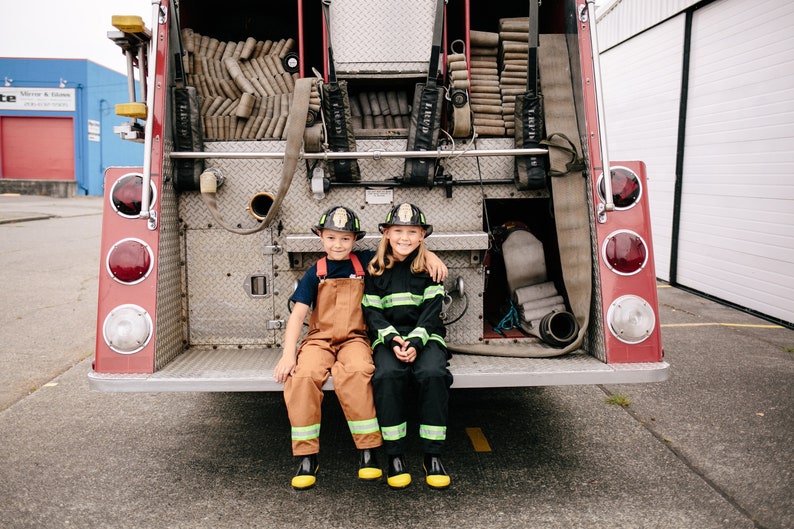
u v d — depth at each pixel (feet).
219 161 10.52
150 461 10.40
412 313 9.41
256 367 9.48
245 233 9.52
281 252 10.57
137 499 9.16
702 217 23.24
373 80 11.22
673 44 24.58
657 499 9.09
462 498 9.18
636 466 10.14
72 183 87.97
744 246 20.81
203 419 12.24
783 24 18.51
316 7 12.57
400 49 10.63
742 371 14.84
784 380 14.20
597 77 9.43
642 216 9.62
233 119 10.91
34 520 8.56
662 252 26.17
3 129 91.50
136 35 9.86
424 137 10.23
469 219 10.72
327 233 9.32
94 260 31.40
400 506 8.98
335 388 8.68
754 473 9.86
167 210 9.82
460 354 10.21
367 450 8.62
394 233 9.37
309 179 10.43
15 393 13.52
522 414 12.40
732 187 21.33
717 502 9.00
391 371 8.62
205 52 11.46
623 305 9.39
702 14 22.59
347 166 10.27
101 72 94.48
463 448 10.86
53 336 17.94
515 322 11.23
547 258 12.57
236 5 13.14
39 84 90.33
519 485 9.55
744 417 12.12
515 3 12.89
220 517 8.69
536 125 10.34
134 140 10.55
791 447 10.78
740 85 20.66
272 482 9.70
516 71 11.00
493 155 10.05
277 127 10.62
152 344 9.16
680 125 24.21
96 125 94.22
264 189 10.53
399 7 10.59
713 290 22.71
